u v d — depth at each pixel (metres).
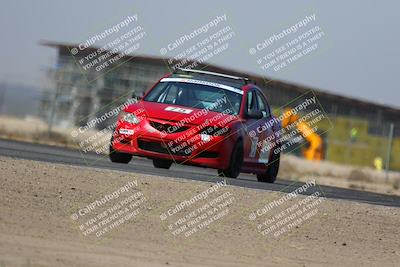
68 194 37.41
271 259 33.16
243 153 54.59
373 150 161.38
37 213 34.00
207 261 31.16
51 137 104.19
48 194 36.84
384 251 37.34
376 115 167.62
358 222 41.22
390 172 137.12
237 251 33.66
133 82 134.88
